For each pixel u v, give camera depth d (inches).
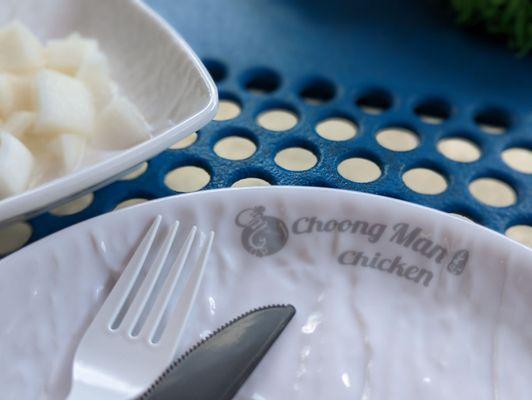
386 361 10.8
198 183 14.0
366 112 15.8
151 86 15.5
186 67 14.8
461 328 11.1
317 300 11.4
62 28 17.5
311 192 12.0
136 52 16.1
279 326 10.9
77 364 10.7
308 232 11.9
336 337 11.1
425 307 11.3
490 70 17.1
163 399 10.1
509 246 11.2
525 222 13.6
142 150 12.7
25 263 11.1
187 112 14.4
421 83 16.6
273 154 14.6
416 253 11.6
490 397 10.5
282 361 10.8
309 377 10.7
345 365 10.8
